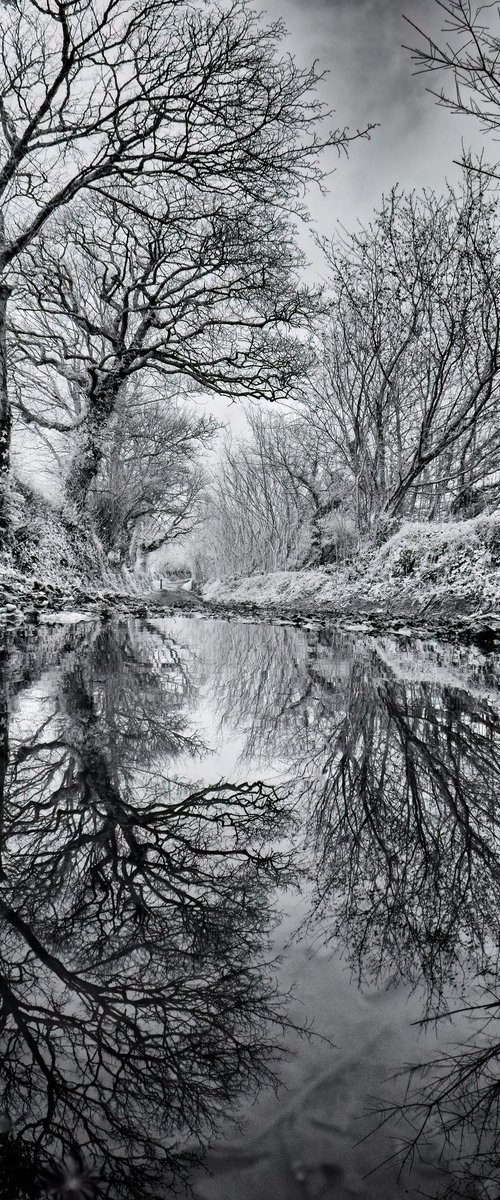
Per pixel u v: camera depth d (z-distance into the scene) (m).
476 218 11.50
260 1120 0.67
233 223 13.27
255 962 0.97
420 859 1.40
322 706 3.36
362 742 2.55
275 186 12.69
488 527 10.17
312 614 13.81
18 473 13.16
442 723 2.94
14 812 1.69
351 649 6.95
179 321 15.23
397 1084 0.71
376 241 13.88
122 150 11.91
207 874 1.31
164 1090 0.71
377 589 13.55
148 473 24.64
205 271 14.28
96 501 19.80
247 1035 0.80
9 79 10.88
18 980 0.93
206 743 2.48
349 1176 0.59
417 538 12.71
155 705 3.28
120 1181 0.59
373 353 14.85
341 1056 0.76
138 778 2.00
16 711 3.04
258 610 17.61
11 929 1.09
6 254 11.75
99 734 2.58
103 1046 0.79
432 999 0.87
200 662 5.44
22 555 12.38
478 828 1.60
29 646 6.35
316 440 19.80
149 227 13.78
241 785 1.95
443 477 14.09
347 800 1.82
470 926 1.10
